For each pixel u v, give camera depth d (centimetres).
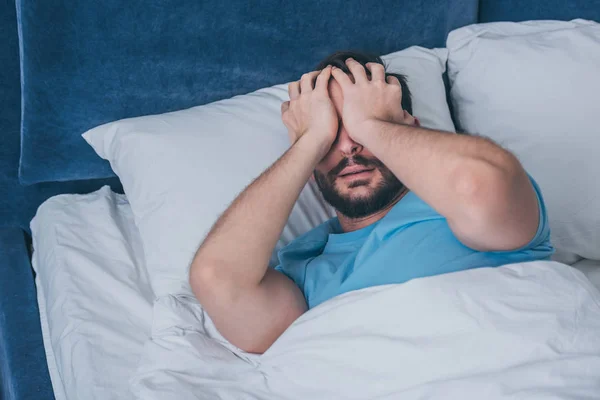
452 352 86
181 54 147
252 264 101
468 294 90
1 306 134
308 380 91
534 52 151
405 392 84
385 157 99
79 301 121
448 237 102
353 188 113
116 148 138
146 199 129
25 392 114
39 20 135
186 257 122
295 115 114
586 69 147
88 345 112
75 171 151
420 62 155
